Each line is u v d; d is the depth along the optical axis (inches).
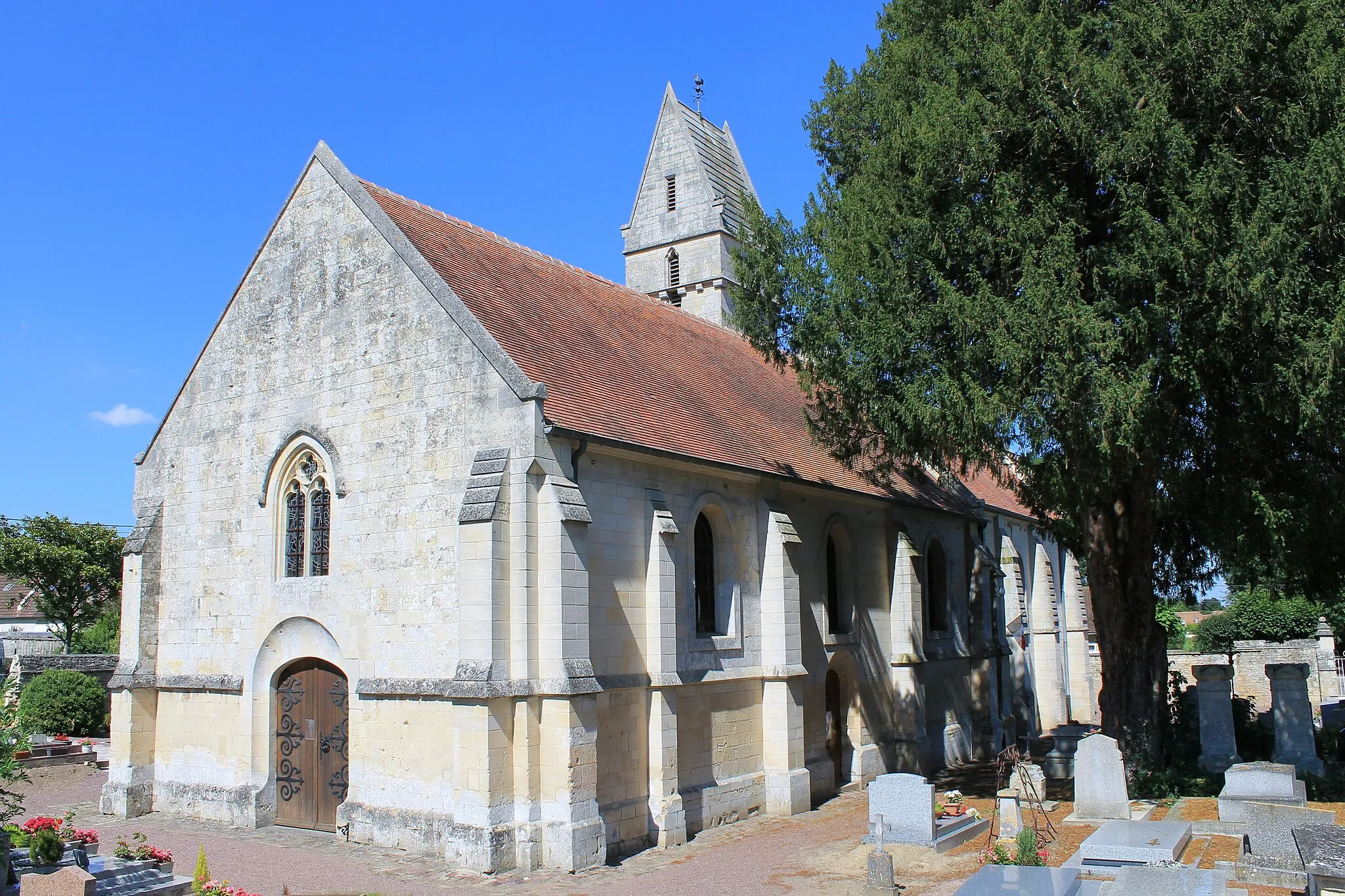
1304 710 915.4
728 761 860.0
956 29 782.5
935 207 768.3
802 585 989.8
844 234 823.1
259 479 855.7
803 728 936.3
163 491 930.1
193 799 852.6
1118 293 690.8
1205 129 689.0
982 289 711.1
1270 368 670.5
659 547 790.5
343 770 775.7
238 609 852.0
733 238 1439.5
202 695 868.0
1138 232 664.4
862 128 912.3
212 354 910.4
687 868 684.1
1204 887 450.9
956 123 725.3
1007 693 1461.6
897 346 749.9
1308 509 784.3
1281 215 647.8
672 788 773.3
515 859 663.8
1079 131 690.8
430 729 715.4
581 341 893.8
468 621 682.8
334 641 786.2
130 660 898.7
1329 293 650.8
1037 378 703.7
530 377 748.0
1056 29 710.5
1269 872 538.0
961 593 1342.3
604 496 758.5
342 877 643.5
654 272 1455.5
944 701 1247.5
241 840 754.8
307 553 821.9
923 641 1178.0
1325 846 449.1
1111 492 784.9
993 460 775.7
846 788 1026.7
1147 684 872.3
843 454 918.4
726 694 866.8
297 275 859.4
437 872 655.8
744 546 912.3
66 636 1973.4
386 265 800.3
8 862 529.3
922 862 664.4
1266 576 950.4
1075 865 559.5
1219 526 864.3
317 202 856.3
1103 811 744.3
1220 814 670.5
